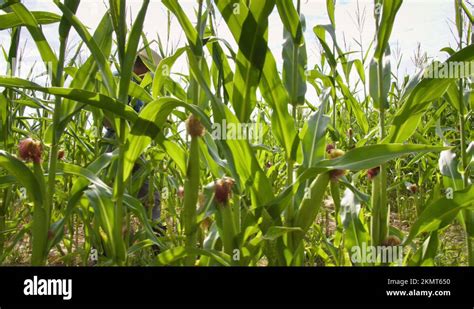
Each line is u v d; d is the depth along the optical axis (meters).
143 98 1.94
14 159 1.47
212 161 1.88
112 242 1.53
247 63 1.51
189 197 1.59
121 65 1.43
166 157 3.05
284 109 1.61
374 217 1.65
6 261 2.55
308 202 1.60
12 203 2.89
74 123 2.88
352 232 1.73
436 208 1.48
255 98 1.56
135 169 2.95
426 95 1.50
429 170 3.16
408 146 1.36
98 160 1.90
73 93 1.31
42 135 2.95
